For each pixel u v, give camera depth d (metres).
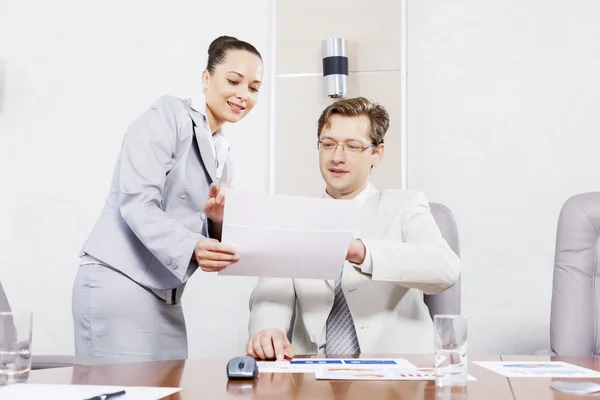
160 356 1.83
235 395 0.88
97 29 3.20
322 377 1.04
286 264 1.41
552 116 2.96
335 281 1.68
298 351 1.69
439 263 1.56
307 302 1.65
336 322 1.67
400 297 1.67
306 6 3.11
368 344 1.60
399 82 3.00
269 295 1.68
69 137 3.17
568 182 2.93
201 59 3.17
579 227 1.93
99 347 1.79
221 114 2.09
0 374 0.97
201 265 1.62
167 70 3.17
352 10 3.07
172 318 1.88
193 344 3.06
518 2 3.03
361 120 1.76
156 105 1.87
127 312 1.78
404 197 1.78
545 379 1.04
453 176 3.01
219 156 2.10
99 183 3.13
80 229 3.12
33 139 3.17
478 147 3.01
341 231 1.37
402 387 0.95
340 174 1.76
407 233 1.71
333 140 1.76
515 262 2.94
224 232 1.37
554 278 1.96
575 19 2.98
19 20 3.22
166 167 1.81
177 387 0.95
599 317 1.88
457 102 3.04
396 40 3.03
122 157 1.79
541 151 2.96
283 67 3.11
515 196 2.96
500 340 2.92
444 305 1.85
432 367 1.16
